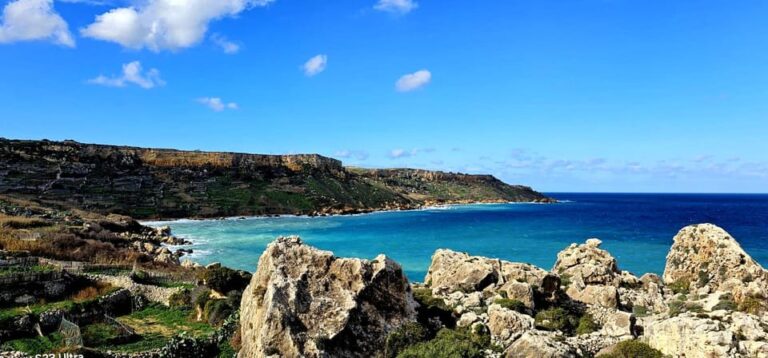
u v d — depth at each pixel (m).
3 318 33.78
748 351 24.70
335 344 28.55
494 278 40.25
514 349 28.20
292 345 27.36
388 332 30.53
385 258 34.03
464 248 107.19
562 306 38.31
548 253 99.81
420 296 37.28
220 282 42.44
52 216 104.75
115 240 87.44
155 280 50.97
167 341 34.12
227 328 35.28
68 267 50.94
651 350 27.19
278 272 31.36
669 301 40.88
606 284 44.81
